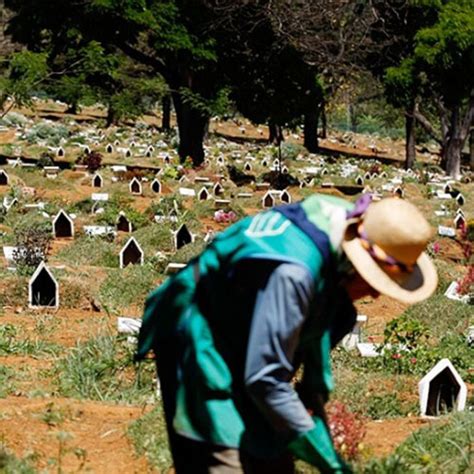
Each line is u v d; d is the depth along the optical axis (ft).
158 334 16.31
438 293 61.26
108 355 35.65
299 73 149.79
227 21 143.74
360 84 212.84
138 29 140.05
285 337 14.73
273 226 15.29
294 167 179.42
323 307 15.44
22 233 70.85
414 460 24.67
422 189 153.17
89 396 32.96
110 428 27.71
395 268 15.16
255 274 15.08
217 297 15.61
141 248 72.28
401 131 351.87
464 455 24.44
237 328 15.55
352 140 291.58
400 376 36.55
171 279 16.53
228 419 15.52
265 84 150.61
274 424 15.16
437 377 31.91
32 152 172.24
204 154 171.73
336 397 32.81
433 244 85.97
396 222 15.03
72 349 38.42
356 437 24.72
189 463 16.11
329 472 15.56
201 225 93.40
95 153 145.59
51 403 29.01
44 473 23.48
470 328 46.14
